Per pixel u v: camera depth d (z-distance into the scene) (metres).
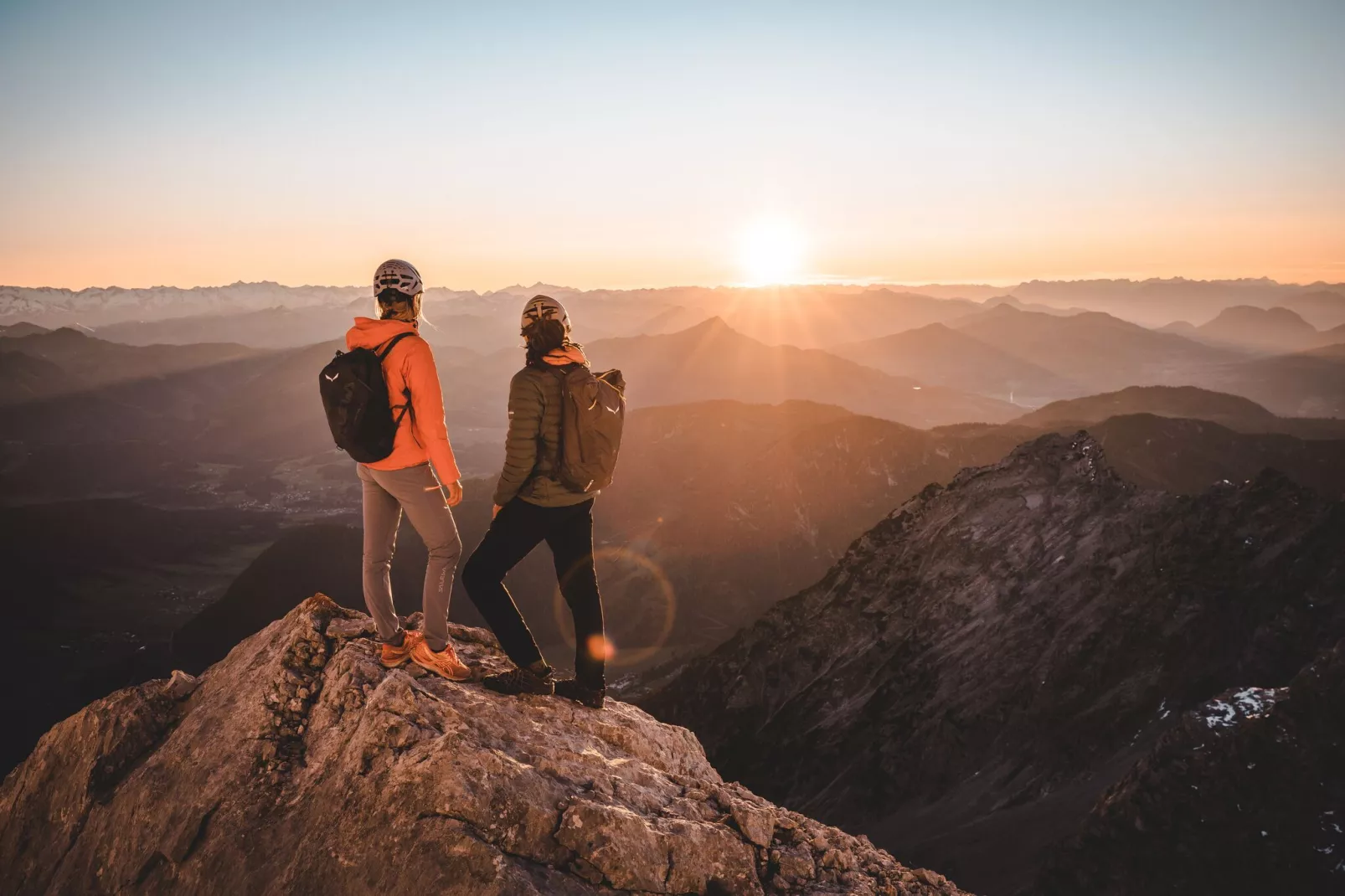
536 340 4.69
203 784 4.47
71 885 4.55
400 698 4.34
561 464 4.71
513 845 3.66
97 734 5.02
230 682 5.17
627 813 3.96
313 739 4.59
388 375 4.46
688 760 5.61
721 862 4.12
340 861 3.75
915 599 44.81
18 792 5.16
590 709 5.40
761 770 41.03
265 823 4.17
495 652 6.16
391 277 4.53
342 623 5.52
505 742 4.43
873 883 4.54
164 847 4.29
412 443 4.59
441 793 3.71
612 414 4.68
